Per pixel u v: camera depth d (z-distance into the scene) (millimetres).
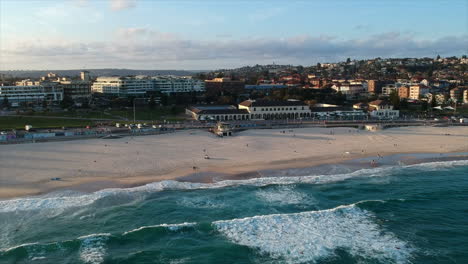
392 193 72000
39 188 70812
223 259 49188
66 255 49344
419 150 107625
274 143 115312
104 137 119500
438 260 49156
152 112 185125
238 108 188875
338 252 50875
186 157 95562
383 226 58375
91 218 59312
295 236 54750
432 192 72250
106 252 50250
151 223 58250
